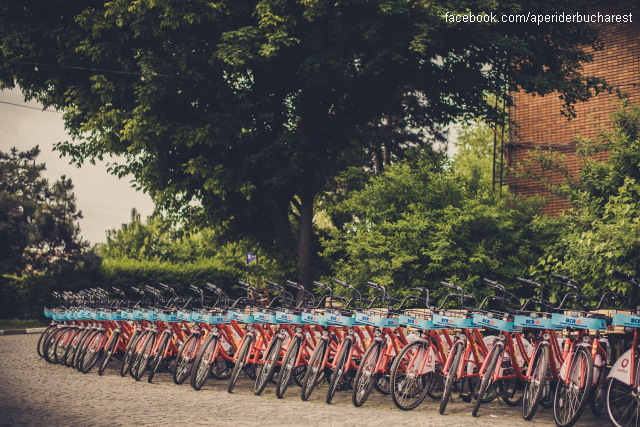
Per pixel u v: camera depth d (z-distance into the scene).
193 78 15.45
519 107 19.33
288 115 18.25
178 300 9.59
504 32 16.67
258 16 15.28
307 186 17.92
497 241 12.09
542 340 6.79
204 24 15.32
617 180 10.74
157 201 18.12
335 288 13.55
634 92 17.61
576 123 18.28
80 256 21.05
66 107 17.88
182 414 6.45
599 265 8.79
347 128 17.56
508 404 7.46
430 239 12.23
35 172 20.45
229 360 8.70
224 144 16.25
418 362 7.09
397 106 18.59
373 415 6.59
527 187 18.64
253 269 21.05
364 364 7.23
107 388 8.30
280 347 7.94
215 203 17.42
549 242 11.67
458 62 16.66
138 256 37.25
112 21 15.23
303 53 15.88
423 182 13.73
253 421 6.13
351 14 15.01
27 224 19.66
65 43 15.91
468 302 11.42
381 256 12.80
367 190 13.69
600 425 6.34
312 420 6.23
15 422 5.85
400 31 14.98
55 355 11.33
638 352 5.99
